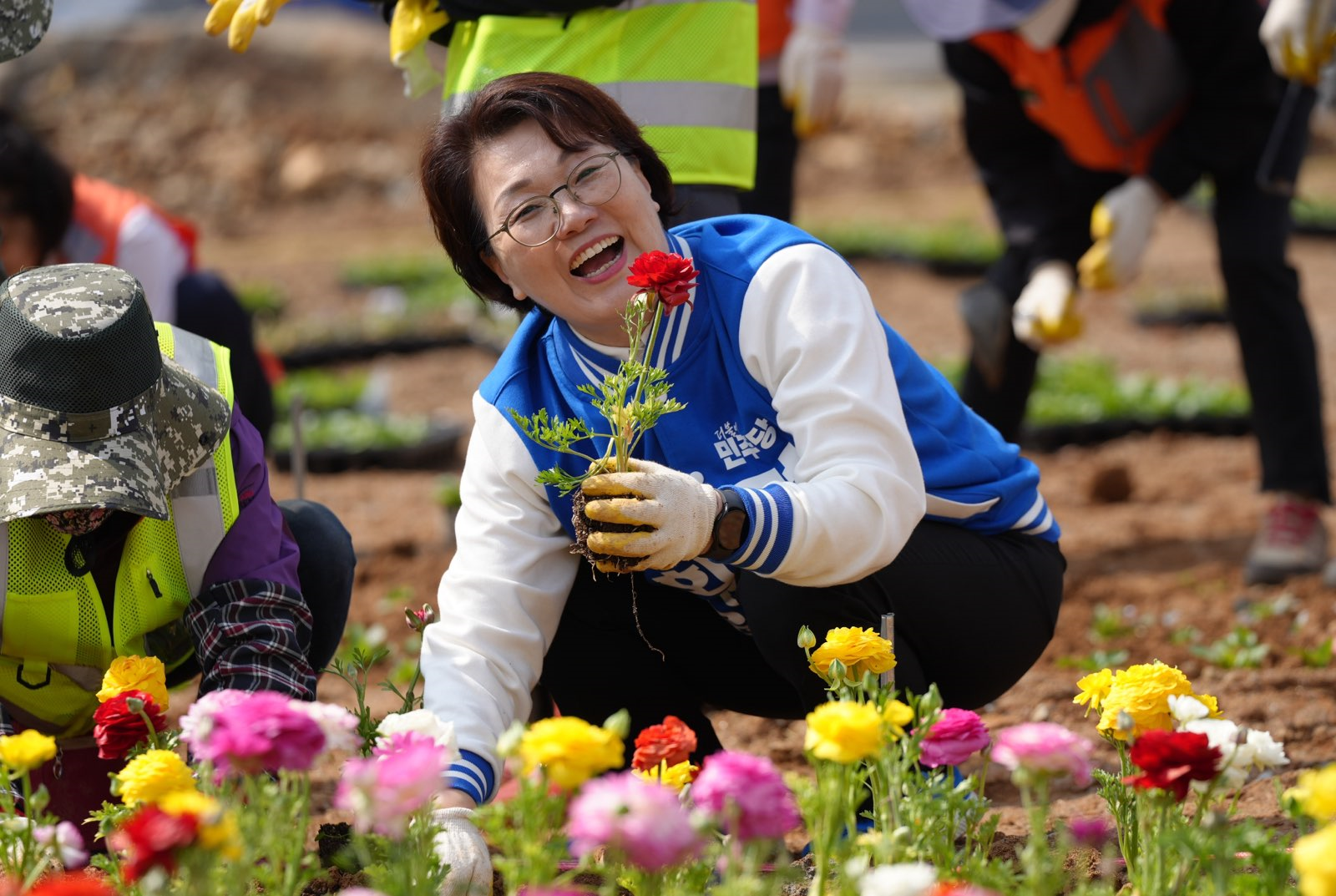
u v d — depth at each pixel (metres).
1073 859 5.08
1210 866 4.23
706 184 6.48
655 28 6.34
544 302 4.95
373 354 19.41
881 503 4.64
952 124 33.91
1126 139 9.00
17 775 4.17
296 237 28.86
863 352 4.84
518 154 4.81
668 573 5.27
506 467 5.11
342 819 6.12
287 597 5.04
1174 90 8.88
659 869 3.71
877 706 4.23
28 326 4.43
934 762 4.18
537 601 5.11
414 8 6.68
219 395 4.99
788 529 4.51
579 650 5.52
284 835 4.14
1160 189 8.97
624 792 3.39
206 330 9.43
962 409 5.42
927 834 4.23
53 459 4.42
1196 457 13.65
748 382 4.97
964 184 31.53
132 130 34.00
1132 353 18.27
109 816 4.43
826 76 8.84
